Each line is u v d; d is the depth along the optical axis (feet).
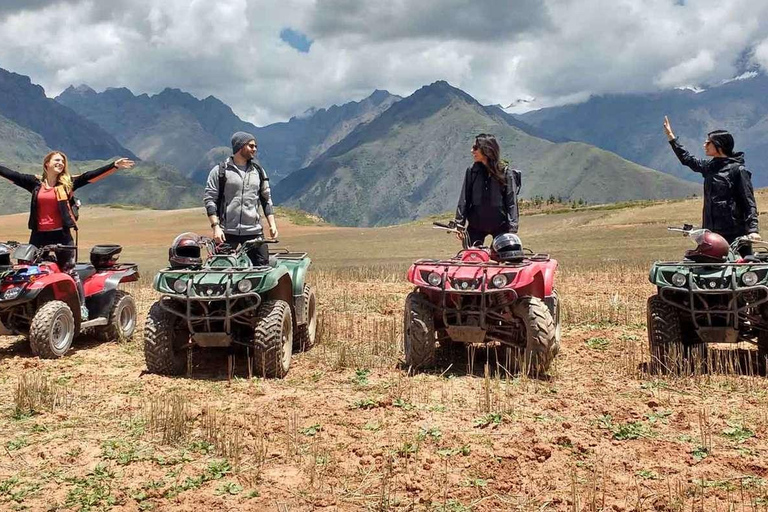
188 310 25.05
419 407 21.26
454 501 14.94
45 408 21.40
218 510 14.65
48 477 16.29
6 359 28.40
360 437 18.70
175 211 566.36
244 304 26.18
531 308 24.58
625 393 22.79
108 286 32.53
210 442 18.17
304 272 29.71
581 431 19.16
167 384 24.48
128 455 17.44
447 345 29.55
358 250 169.58
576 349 30.07
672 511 14.29
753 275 23.84
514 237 25.81
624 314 38.45
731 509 14.34
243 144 28.07
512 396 22.29
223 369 26.76
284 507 14.69
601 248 123.24
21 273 28.35
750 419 19.89
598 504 14.66
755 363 26.50
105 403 22.00
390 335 32.71
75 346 31.83
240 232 28.14
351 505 14.80
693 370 25.09
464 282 24.39
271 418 20.34
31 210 30.37
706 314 25.31
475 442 18.31
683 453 17.51
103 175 31.48
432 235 230.27
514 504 14.80
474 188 28.14
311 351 30.14
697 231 25.31
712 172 26.55
